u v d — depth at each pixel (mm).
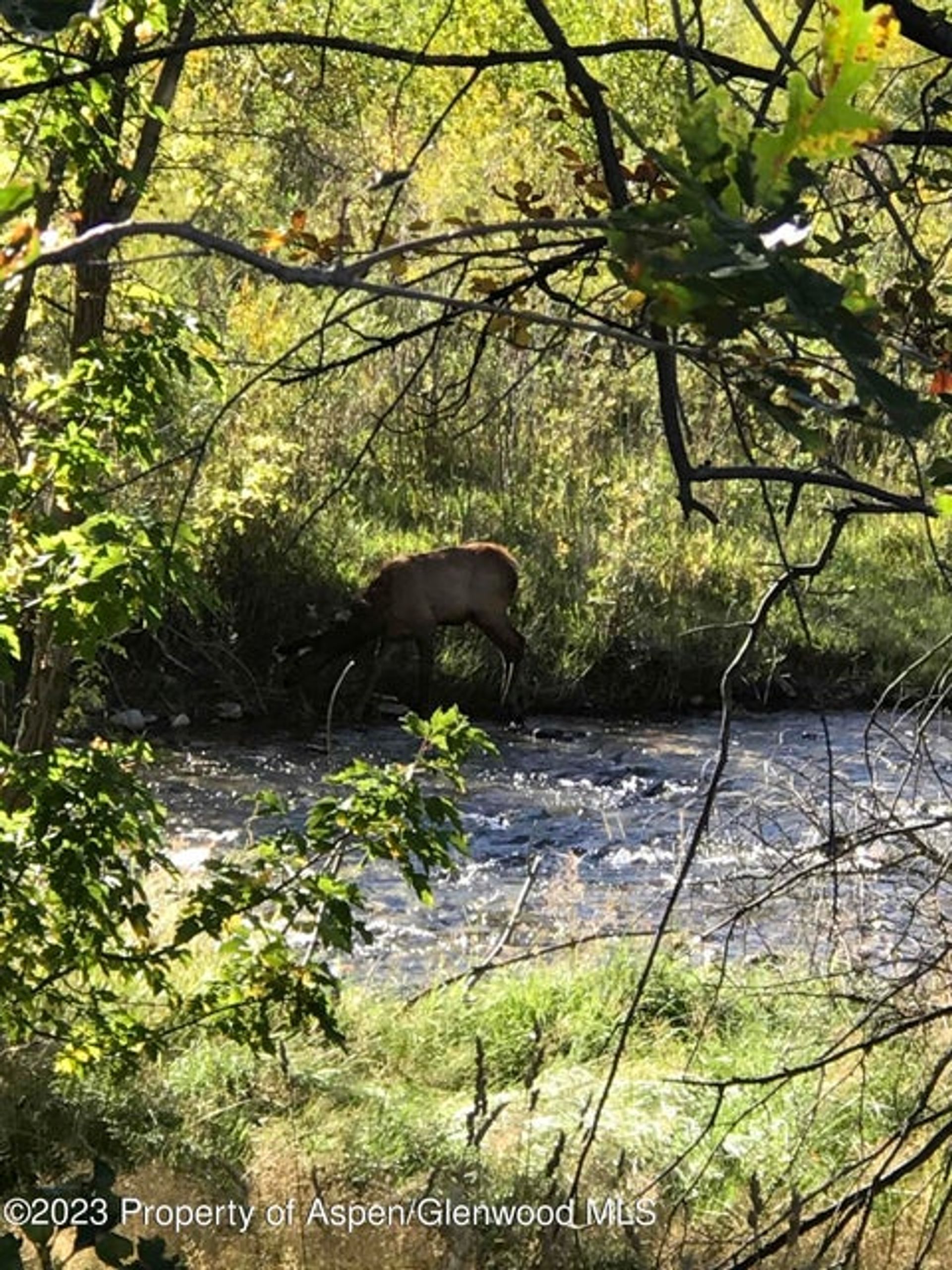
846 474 3396
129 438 8289
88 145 7500
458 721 8062
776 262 1711
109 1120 9094
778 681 21266
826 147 1735
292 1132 9406
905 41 6004
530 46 12516
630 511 22469
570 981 12125
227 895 7980
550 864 16219
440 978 12234
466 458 23484
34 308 11383
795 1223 6199
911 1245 8062
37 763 7621
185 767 18641
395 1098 10125
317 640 20328
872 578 23016
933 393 2365
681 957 12102
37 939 7621
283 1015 9961
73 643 7645
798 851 7285
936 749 18375
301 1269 7699
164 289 14727
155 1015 10469
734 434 16438
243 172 14383
